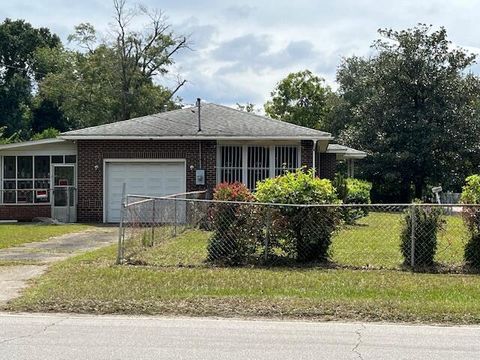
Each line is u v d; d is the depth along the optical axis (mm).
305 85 63219
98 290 9914
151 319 8328
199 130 24359
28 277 11289
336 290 10000
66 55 63375
